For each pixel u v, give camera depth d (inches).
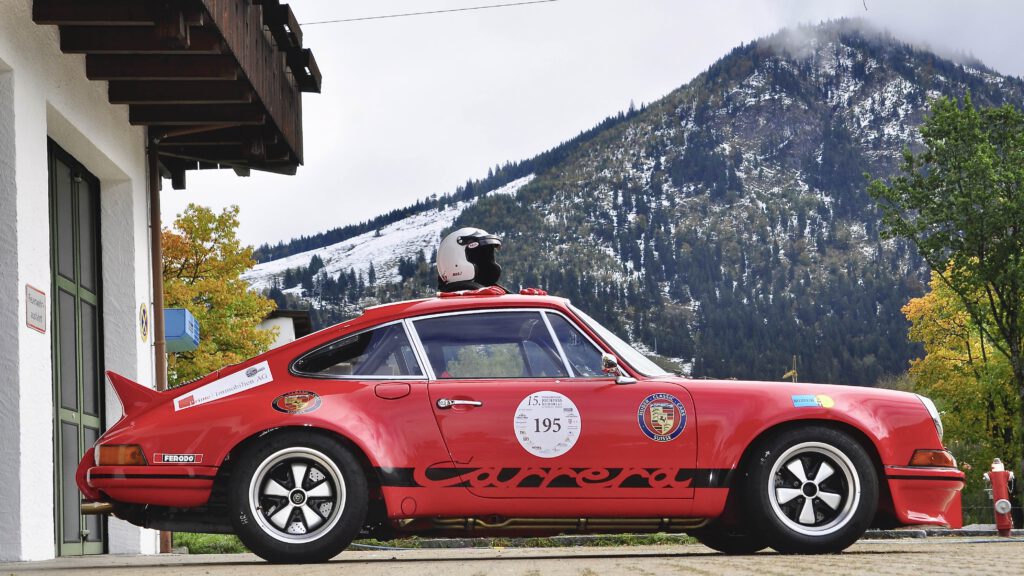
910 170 1544.0
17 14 310.8
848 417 204.8
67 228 404.2
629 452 200.1
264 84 407.5
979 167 1460.4
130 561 285.1
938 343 1798.7
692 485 200.7
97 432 432.5
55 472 374.3
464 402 200.1
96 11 319.6
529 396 201.3
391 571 157.5
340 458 195.6
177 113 432.5
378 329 206.7
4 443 300.5
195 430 198.8
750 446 204.8
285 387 201.5
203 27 341.4
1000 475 652.1
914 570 132.4
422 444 198.4
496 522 201.9
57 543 370.9
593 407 201.2
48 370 325.4
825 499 203.2
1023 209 1451.8
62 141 385.4
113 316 442.9
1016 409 1712.6
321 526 195.6
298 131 492.7
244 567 189.6
